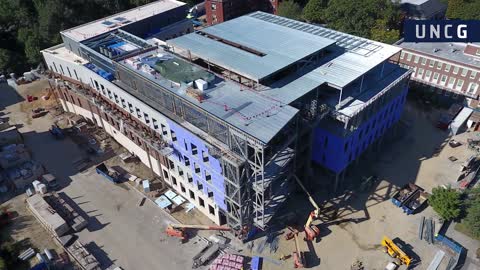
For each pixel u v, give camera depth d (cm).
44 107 9494
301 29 7856
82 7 11738
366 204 6488
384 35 10181
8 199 6888
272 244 5853
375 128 7038
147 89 6294
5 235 6184
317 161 6788
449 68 8588
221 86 5878
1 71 10881
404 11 11644
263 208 5397
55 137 8394
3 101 9844
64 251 5906
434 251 5650
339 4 10838
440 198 5912
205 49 6719
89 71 7556
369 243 5825
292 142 5831
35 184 6906
